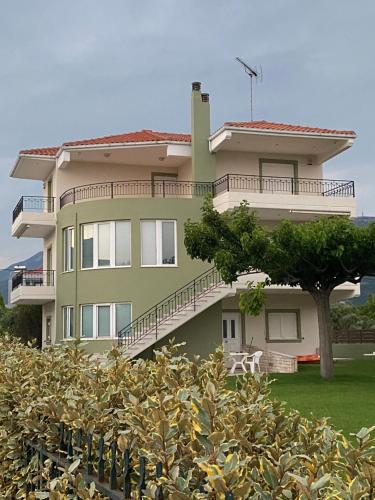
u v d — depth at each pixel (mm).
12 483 5145
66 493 3766
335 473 3084
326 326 21625
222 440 2916
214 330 27969
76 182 30891
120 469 3576
